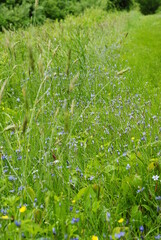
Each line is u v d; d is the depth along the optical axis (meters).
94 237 2.24
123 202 2.85
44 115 4.23
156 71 7.99
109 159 3.28
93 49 7.36
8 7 18.12
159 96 5.57
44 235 2.38
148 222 2.65
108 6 25.33
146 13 38.78
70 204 2.65
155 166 3.05
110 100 5.11
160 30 15.96
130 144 3.52
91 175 3.06
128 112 4.51
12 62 5.88
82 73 6.10
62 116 4.33
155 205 2.78
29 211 2.49
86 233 2.50
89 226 2.58
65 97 5.17
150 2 38.12
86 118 4.33
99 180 2.95
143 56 9.56
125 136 3.79
